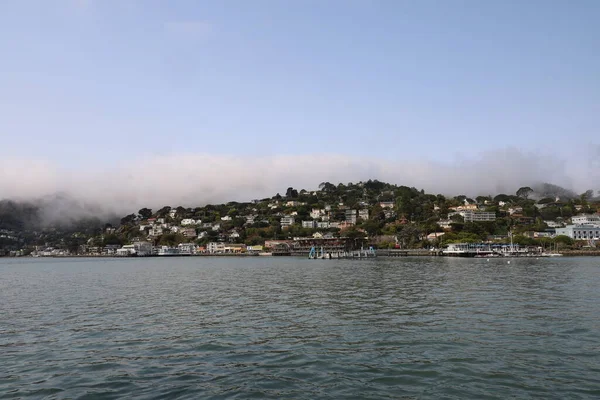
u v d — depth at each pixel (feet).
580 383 72.23
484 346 94.38
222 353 92.68
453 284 225.76
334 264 506.48
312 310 145.59
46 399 68.03
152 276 344.28
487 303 153.17
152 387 72.84
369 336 105.50
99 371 81.56
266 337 106.42
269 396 68.59
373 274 314.96
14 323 128.57
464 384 72.43
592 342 96.63
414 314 133.59
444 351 91.04
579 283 221.87
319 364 83.92
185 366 83.92
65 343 102.99
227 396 68.69
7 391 71.56
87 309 155.12
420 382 73.72
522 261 519.19
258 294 195.31
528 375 76.18
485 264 449.06
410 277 279.69
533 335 103.50
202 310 149.48
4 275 396.98
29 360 88.84
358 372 79.05
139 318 135.23
